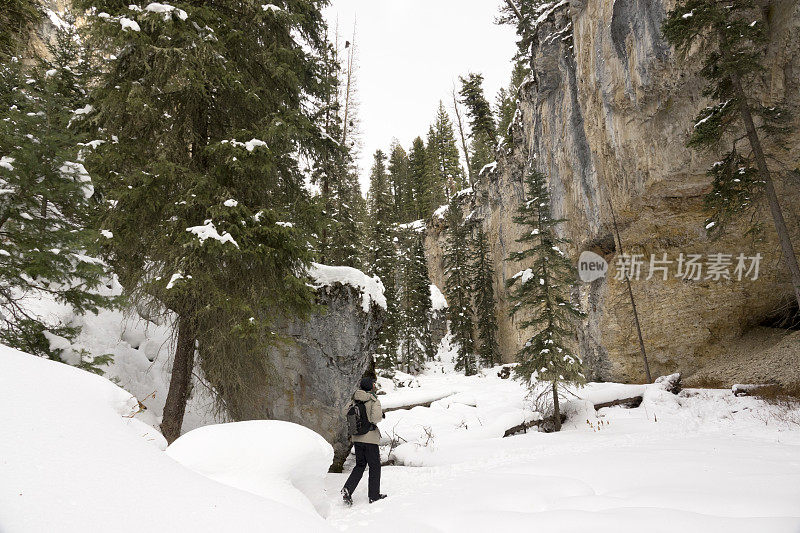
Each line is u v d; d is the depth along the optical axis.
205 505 2.57
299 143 8.89
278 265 7.85
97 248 6.26
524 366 13.55
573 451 8.33
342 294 9.88
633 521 3.74
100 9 7.01
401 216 60.53
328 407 9.36
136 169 6.80
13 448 2.23
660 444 8.07
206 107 8.36
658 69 13.14
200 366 8.45
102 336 8.90
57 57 12.44
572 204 21.69
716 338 18.09
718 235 12.06
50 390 3.07
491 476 6.01
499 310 38.38
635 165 15.51
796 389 11.01
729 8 10.34
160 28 6.93
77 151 6.21
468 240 44.03
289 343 7.66
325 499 5.20
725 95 11.09
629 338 19.27
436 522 4.18
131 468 2.63
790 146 12.16
